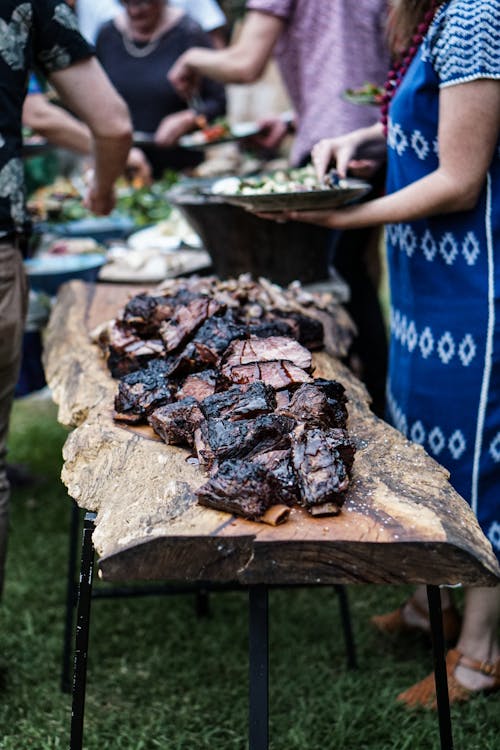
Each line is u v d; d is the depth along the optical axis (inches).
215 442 57.1
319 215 81.7
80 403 72.7
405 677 93.2
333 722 86.0
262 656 52.7
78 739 61.5
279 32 121.0
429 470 57.8
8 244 80.7
